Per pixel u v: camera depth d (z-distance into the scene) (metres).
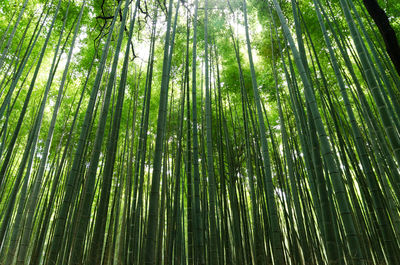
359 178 3.89
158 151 2.33
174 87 7.03
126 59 3.19
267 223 4.16
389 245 2.53
